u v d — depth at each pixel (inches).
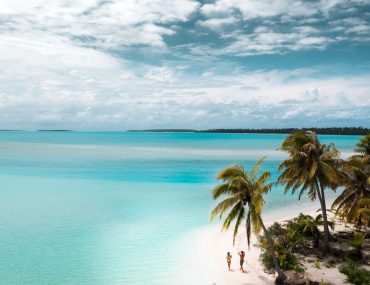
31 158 4579.2
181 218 1718.8
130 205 1971.0
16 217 1697.8
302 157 1197.1
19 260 1186.0
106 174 3181.6
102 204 1987.0
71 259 1202.0
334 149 1210.6
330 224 1269.7
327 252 1171.9
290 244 1210.6
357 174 1295.5
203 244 1360.7
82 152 5728.3
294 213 1839.3
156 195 2260.1
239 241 1392.7
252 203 944.9
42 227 1546.5
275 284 993.5
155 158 4722.0
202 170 3516.2
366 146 1489.9
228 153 5639.8
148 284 1027.3
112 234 1464.1
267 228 1429.6
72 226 1567.4
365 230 1400.1
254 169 1007.0
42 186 2539.4
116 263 1171.9
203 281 1042.7
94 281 1041.5
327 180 1187.3
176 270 1120.8
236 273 1091.3
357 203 1283.2
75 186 2554.1
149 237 1435.8
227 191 990.4
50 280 1043.3
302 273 1018.1
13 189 2412.6
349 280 975.0
